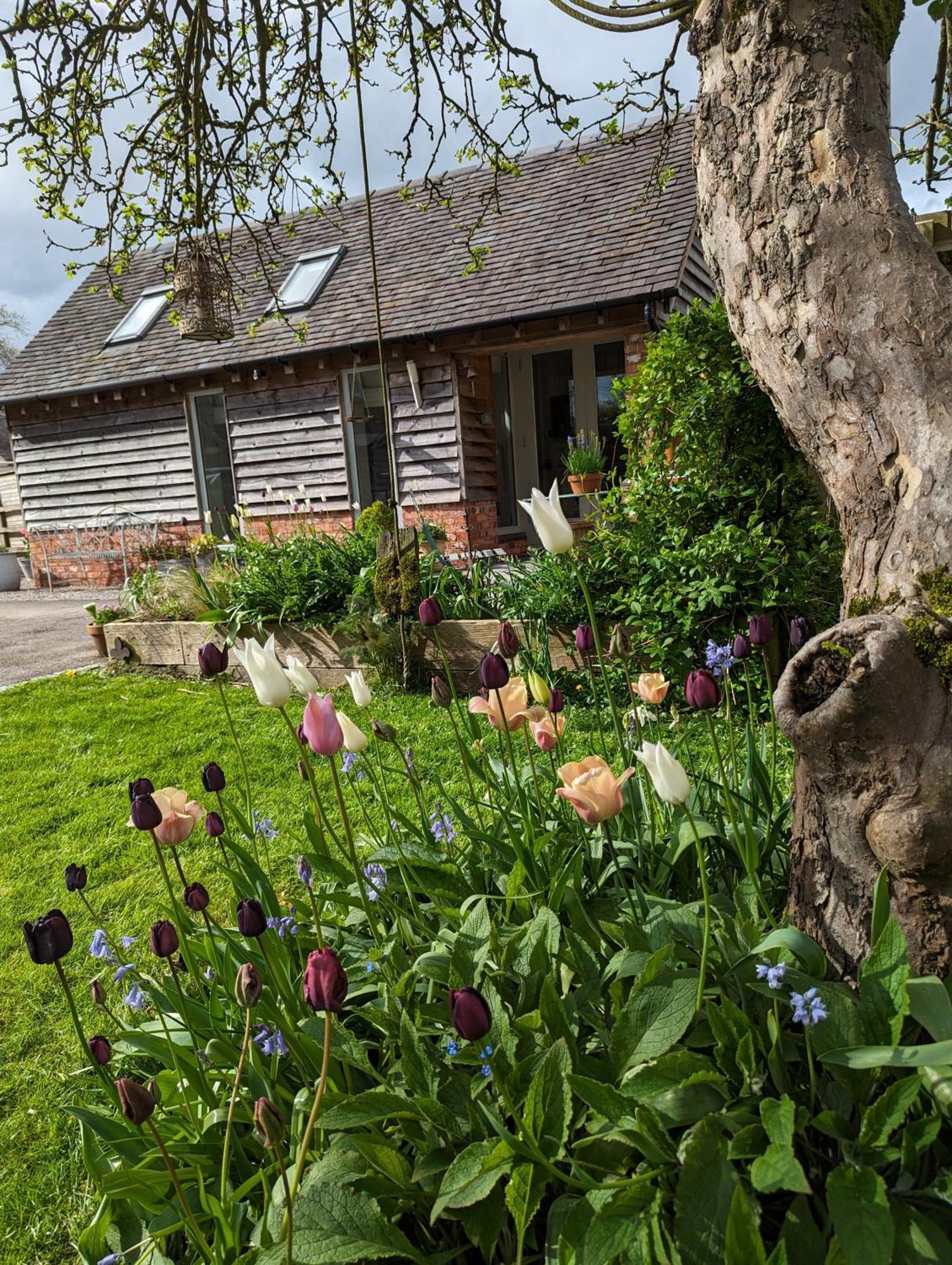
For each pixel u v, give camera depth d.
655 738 2.52
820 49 1.94
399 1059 1.73
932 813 1.42
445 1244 1.47
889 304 1.76
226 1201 1.50
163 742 5.43
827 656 1.51
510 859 2.11
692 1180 1.24
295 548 7.38
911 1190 1.26
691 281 10.32
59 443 14.31
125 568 12.89
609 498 5.61
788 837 2.14
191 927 2.24
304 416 11.97
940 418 1.65
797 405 1.93
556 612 5.47
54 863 3.86
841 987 1.43
